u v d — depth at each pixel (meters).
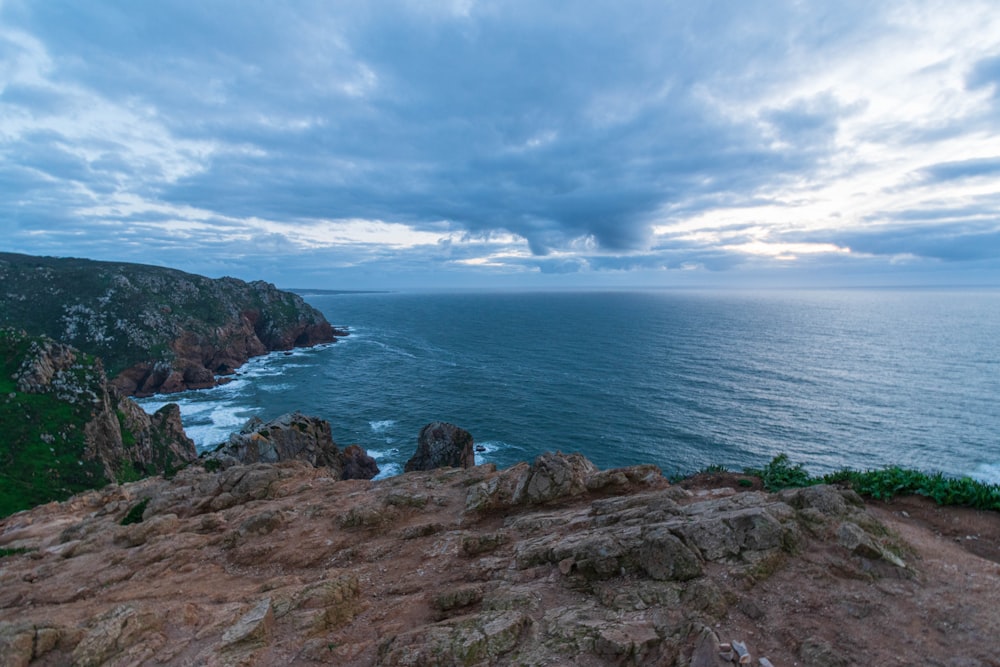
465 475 18.50
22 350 55.09
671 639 7.16
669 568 8.62
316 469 23.91
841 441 55.28
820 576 8.34
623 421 63.00
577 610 8.22
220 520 17.02
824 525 9.54
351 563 12.62
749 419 62.97
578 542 10.03
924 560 8.81
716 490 13.16
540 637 7.66
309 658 8.13
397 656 7.68
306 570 12.70
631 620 7.73
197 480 24.30
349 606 9.91
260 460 36.38
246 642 8.60
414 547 12.77
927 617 7.26
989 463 49.19
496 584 9.80
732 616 7.58
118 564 14.73
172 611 10.02
